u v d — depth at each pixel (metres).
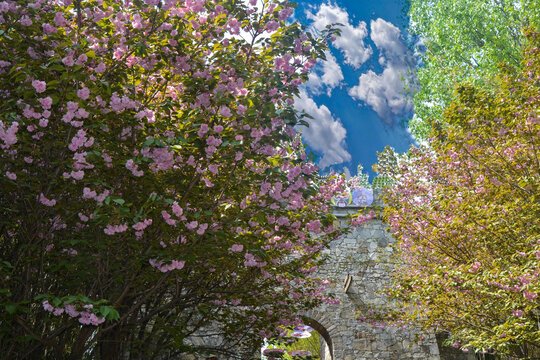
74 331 6.86
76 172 4.58
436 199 8.97
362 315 14.20
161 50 5.45
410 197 9.82
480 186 8.05
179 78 5.85
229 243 5.84
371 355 14.90
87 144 4.60
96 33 5.24
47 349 6.48
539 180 7.12
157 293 7.52
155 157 4.86
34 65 4.59
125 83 5.52
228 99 5.17
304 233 7.78
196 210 5.70
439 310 9.16
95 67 5.12
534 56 7.91
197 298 7.69
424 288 8.48
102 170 5.09
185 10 5.54
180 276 6.33
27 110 4.45
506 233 7.55
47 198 4.95
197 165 5.33
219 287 7.93
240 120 5.37
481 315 8.41
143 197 5.27
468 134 7.95
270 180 5.47
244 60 5.94
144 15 5.38
